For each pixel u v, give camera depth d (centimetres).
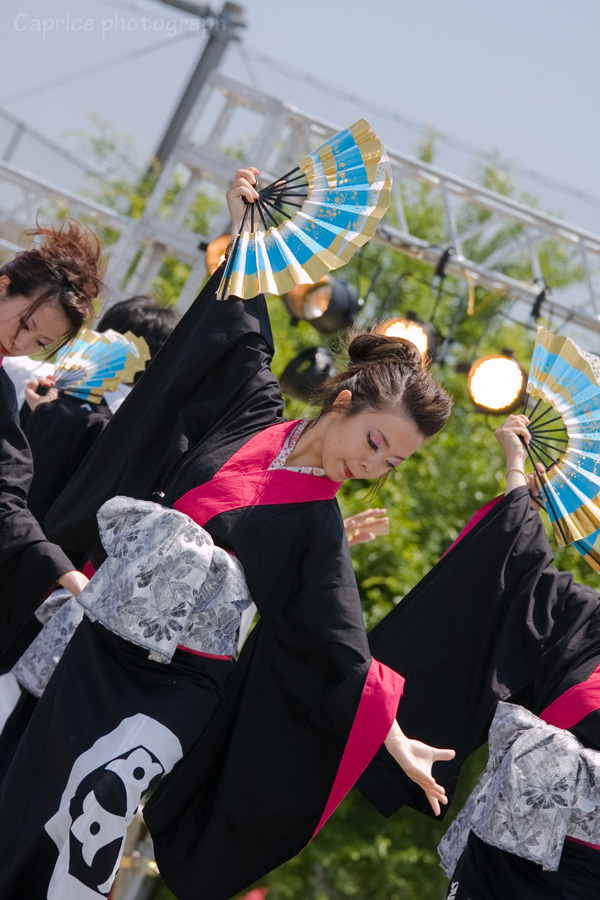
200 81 2266
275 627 571
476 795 649
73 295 608
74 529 634
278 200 632
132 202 2608
